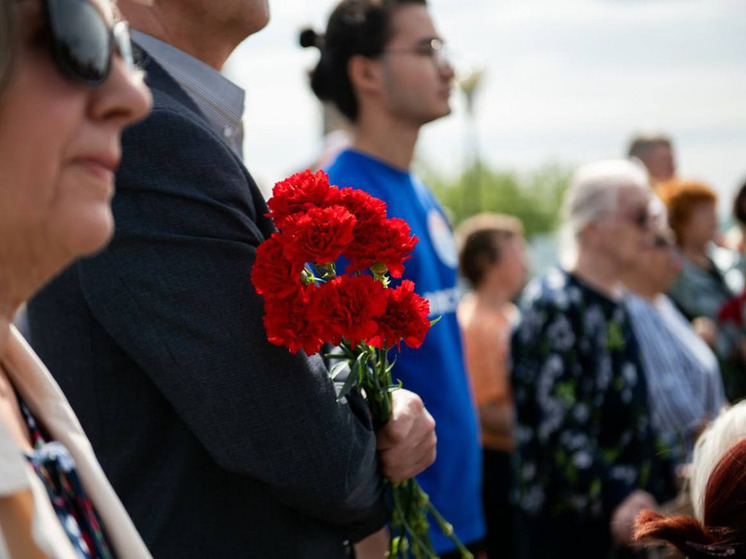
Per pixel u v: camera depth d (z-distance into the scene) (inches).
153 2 70.6
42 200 39.2
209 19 70.9
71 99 39.1
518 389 141.6
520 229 194.7
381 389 66.5
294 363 60.6
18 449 37.2
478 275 185.8
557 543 136.9
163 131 60.7
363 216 60.9
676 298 196.9
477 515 114.7
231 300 59.8
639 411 138.3
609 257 143.3
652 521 62.9
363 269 61.5
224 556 62.5
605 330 139.4
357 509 65.3
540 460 137.9
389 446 67.6
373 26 117.9
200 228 60.2
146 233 59.3
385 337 60.9
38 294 63.3
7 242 39.9
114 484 62.7
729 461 62.6
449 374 111.2
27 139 38.4
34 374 44.4
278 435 60.0
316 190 61.1
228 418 59.4
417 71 117.3
